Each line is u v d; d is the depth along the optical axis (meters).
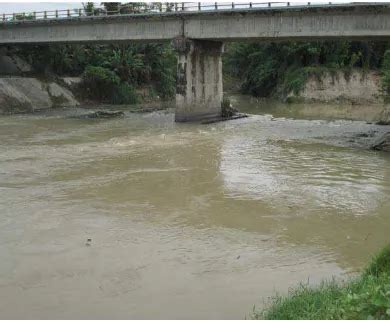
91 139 29.75
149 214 15.66
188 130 33.88
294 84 61.19
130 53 58.03
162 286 10.74
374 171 21.50
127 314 9.51
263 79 68.88
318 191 18.33
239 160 23.81
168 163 23.00
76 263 11.92
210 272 11.51
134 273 11.41
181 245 13.17
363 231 14.30
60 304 9.95
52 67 54.97
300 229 14.45
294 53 63.97
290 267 11.86
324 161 23.59
